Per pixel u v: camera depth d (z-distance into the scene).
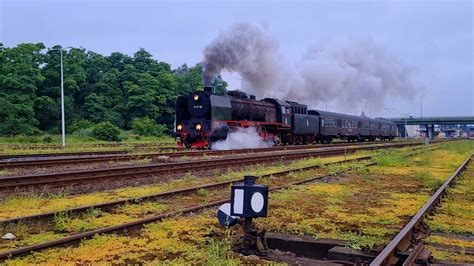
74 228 7.34
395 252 5.70
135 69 78.50
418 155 28.02
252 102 33.56
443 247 6.43
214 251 5.82
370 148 35.69
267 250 6.33
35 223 7.57
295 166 18.75
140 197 9.74
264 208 6.27
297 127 40.22
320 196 10.87
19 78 62.34
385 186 12.98
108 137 51.69
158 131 63.84
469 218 8.57
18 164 15.93
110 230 6.86
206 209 8.95
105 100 72.25
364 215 8.60
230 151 25.11
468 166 21.00
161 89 74.88
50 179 12.22
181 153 22.56
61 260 5.54
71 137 50.66
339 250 6.14
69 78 70.00
